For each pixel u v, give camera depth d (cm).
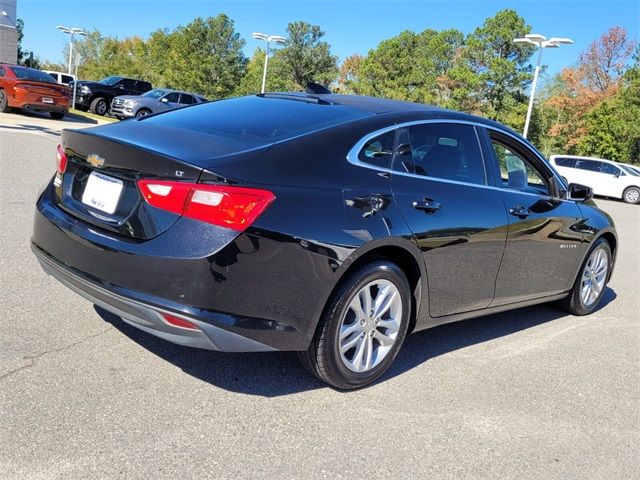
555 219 451
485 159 404
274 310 285
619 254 930
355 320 325
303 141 311
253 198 273
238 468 253
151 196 279
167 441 265
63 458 244
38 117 2039
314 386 335
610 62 5534
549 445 302
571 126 5244
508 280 418
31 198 728
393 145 346
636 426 333
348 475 257
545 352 435
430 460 276
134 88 2838
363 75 5384
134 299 276
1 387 292
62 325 374
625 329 511
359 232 306
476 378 373
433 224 346
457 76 4431
